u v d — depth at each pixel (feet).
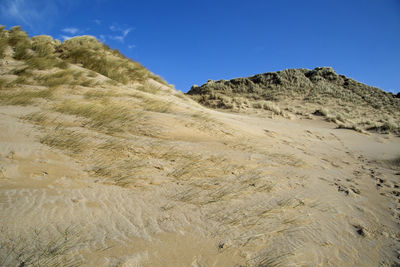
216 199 12.78
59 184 11.82
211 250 9.02
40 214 9.36
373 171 22.30
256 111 65.62
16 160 12.80
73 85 32.04
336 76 136.05
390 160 26.73
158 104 30.78
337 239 10.62
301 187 15.76
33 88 28.91
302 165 20.36
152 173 14.57
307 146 29.58
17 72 33.22
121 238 9.00
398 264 9.39
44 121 19.53
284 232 10.58
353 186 17.44
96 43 57.93
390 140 47.16
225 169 16.56
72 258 7.59
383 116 85.40
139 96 33.01
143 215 10.75
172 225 10.31
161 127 22.47
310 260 8.98
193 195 12.96
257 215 11.73
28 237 8.09
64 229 8.88
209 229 10.33
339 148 33.27
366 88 126.62
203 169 16.02
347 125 57.11
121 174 13.85
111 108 24.43
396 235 11.45
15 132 16.31
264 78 133.28
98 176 13.34
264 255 8.96
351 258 9.50
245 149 21.63
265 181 15.60
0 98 23.79
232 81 134.72
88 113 22.62
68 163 14.01
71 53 47.73
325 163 23.07
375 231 11.64
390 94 121.60
